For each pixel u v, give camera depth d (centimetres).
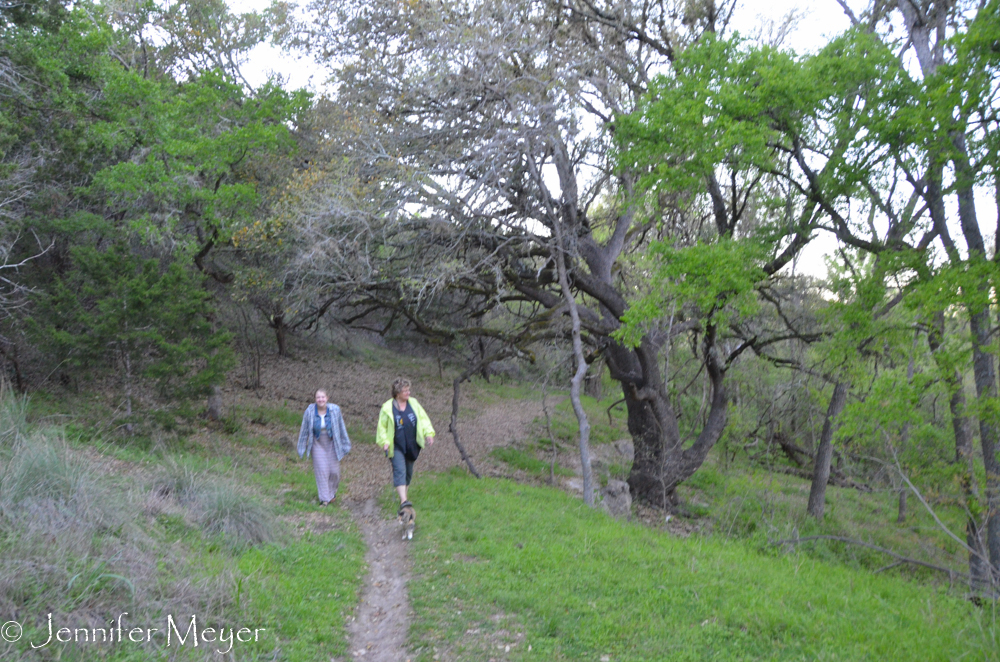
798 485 2134
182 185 1295
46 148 1249
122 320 1105
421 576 700
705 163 1131
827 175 1127
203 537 682
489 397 2989
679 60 1233
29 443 699
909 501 1600
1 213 1079
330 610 588
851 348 1254
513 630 573
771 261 1341
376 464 1418
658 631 568
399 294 1557
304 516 895
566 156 1509
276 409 1916
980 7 1197
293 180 1408
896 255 1135
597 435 2512
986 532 1155
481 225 1452
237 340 2256
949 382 1159
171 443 1117
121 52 1850
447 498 1034
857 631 595
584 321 1577
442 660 520
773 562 949
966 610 714
